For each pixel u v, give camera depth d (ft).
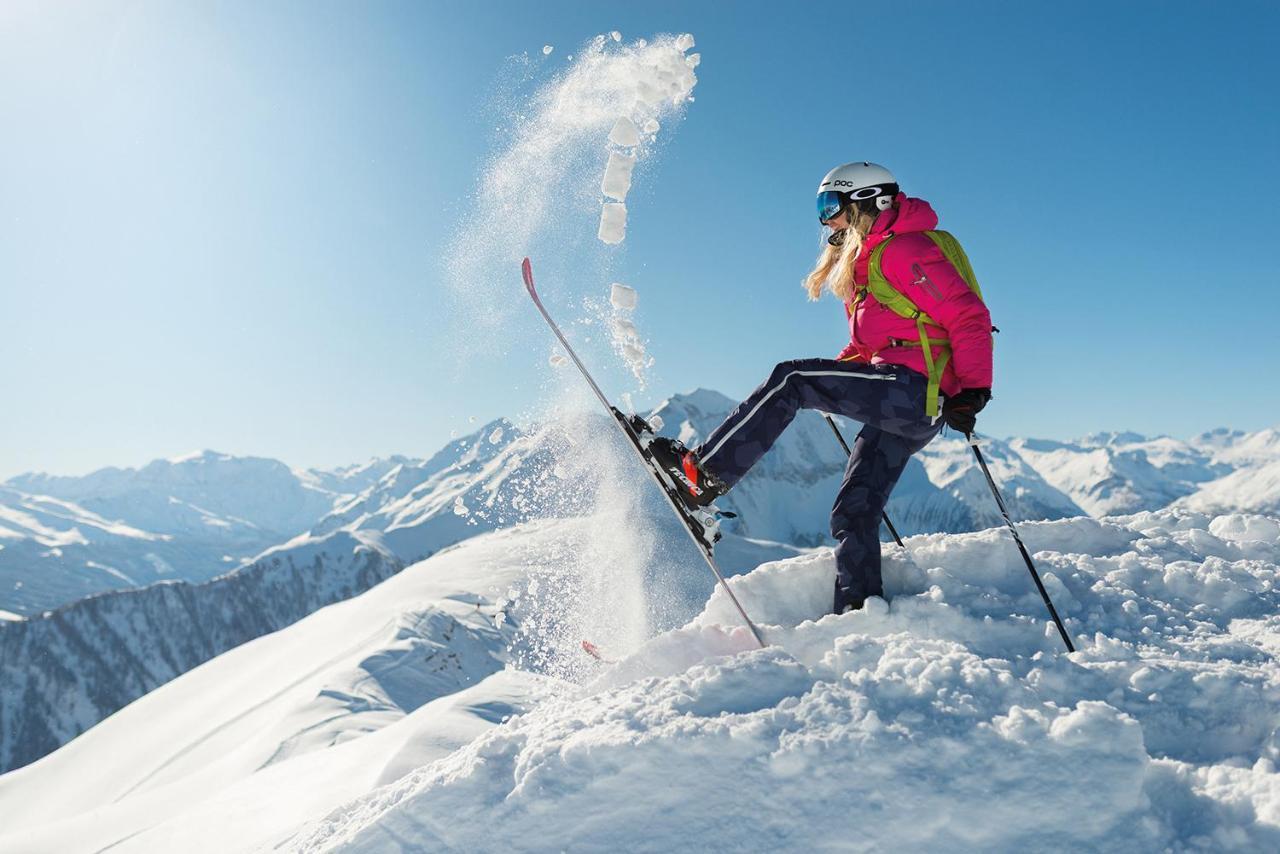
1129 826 6.98
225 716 155.12
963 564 12.39
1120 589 11.72
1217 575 11.96
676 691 8.73
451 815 7.90
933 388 10.60
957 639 10.19
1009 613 10.87
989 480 10.62
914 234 10.83
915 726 7.73
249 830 18.10
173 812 32.07
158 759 145.69
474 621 182.29
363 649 167.02
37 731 531.09
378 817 8.13
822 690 8.30
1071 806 7.07
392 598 232.94
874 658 9.19
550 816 7.65
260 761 75.25
